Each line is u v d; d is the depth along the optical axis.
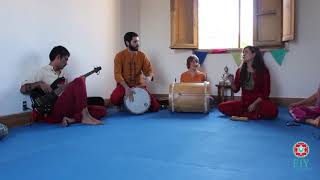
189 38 6.08
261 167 2.27
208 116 4.63
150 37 6.38
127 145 2.96
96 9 5.57
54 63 4.25
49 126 3.96
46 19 4.52
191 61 5.41
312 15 5.30
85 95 4.14
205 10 6.05
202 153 2.66
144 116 4.70
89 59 5.42
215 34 6.04
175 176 2.12
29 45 4.26
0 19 3.86
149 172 2.21
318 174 2.11
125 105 4.81
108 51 5.90
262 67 4.38
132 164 2.39
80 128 3.81
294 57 5.44
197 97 4.81
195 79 5.41
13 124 4.01
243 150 2.74
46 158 2.58
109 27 5.91
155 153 2.68
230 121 4.18
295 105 4.25
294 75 5.46
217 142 3.04
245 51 4.40
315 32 5.30
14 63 4.06
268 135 3.30
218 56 5.91
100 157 2.58
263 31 5.53
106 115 4.77
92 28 5.48
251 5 5.79
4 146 2.98
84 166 2.36
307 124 3.87
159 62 6.35
